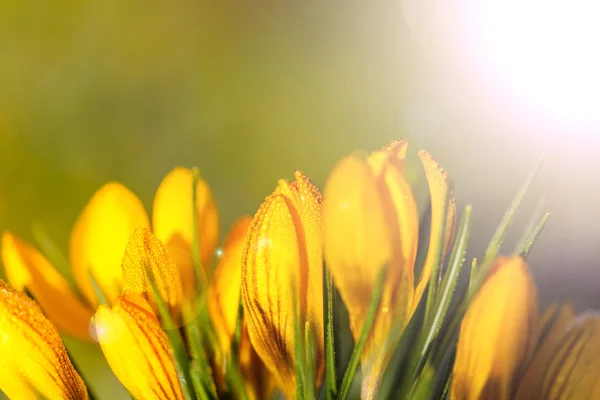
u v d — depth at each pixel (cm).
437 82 67
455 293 38
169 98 68
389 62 67
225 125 68
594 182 57
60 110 66
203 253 32
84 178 65
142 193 66
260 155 68
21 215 63
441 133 65
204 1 69
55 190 64
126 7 68
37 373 29
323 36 70
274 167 68
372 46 68
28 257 32
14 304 29
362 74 68
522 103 62
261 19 70
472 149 63
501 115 62
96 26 68
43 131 65
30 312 29
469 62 65
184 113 68
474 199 59
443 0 67
